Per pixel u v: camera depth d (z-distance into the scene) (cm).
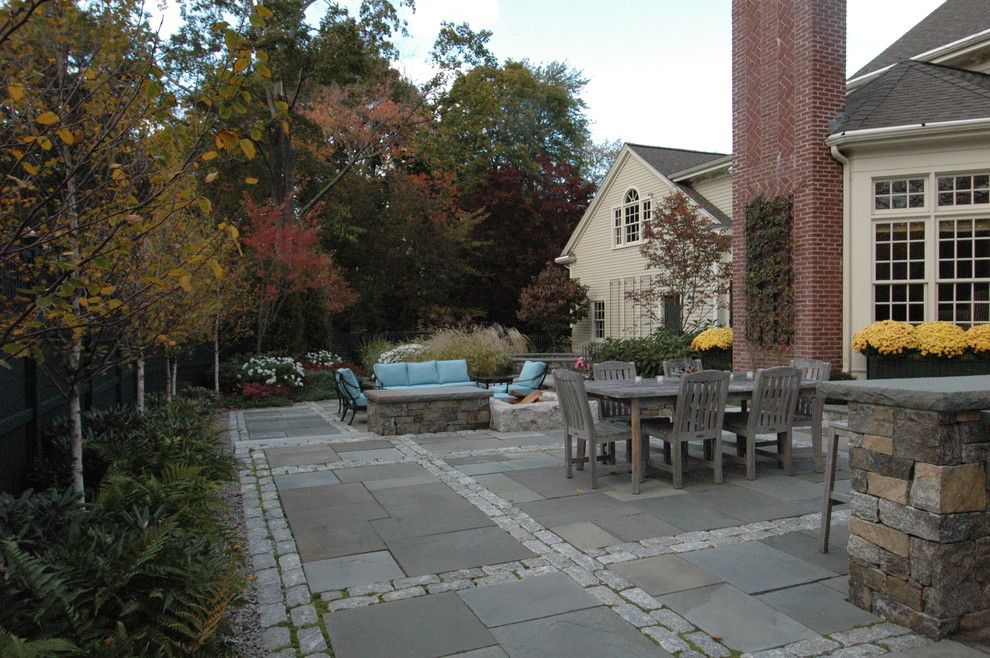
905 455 309
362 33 1716
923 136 974
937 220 992
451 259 2598
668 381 665
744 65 1162
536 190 2919
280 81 1691
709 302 1574
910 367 961
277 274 1498
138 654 258
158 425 678
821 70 1041
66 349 409
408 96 2109
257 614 336
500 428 904
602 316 2142
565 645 297
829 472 409
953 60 1245
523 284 2795
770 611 330
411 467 682
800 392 641
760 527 465
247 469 683
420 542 444
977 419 302
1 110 268
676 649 293
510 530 466
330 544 443
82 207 319
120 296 358
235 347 1599
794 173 1067
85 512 360
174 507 430
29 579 248
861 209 1032
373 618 328
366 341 2217
